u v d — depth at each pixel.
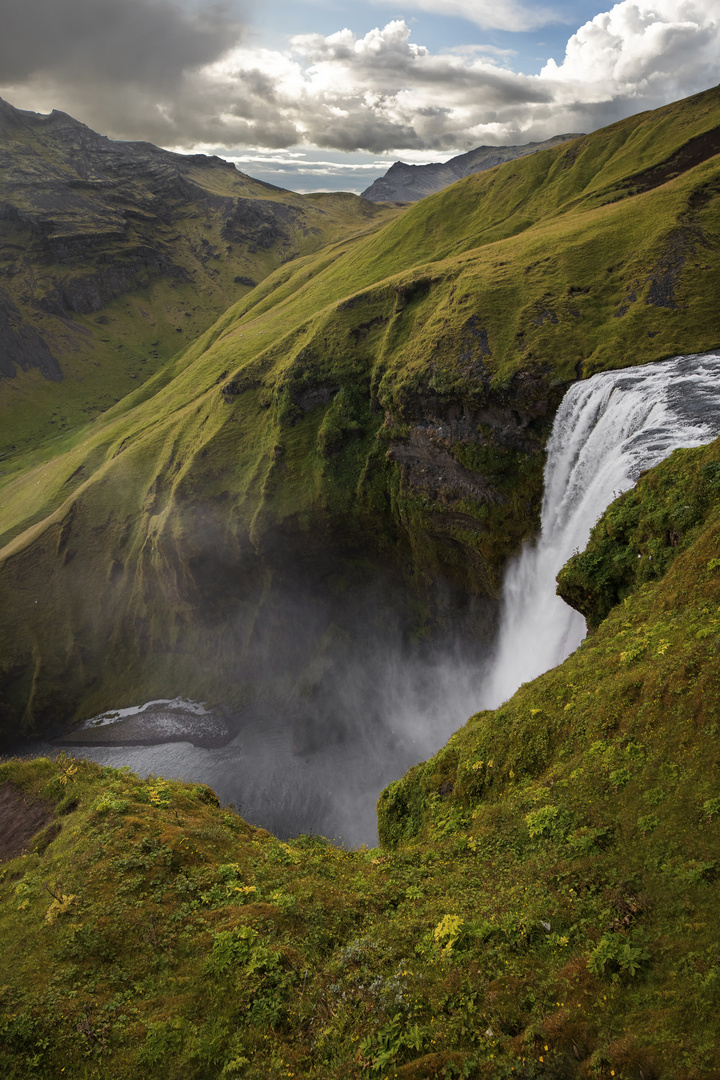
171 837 19.00
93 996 14.28
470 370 64.31
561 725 19.50
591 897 13.30
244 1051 12.53
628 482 37.72
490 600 69.06
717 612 18.30
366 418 82.12
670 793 14.48
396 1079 10.77
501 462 62.47
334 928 15.60
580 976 11.38
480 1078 10.31
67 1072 12.74
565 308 65.06
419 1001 12.45
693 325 56.41
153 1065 12.59
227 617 92.00
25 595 105.12
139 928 15.90
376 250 134.50
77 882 17.53
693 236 64.31
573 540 45.50
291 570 85.88
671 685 16.58
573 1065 9.88
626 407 47.09
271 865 18.59
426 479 71.50
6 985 14.77
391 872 17.70
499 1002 11.64
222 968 14.46
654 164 96.19
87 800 21.39
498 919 13.90
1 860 20.06
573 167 114.62
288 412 86.94
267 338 122.50
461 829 19.72
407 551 79.31
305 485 83.69
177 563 89.62
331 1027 12.55
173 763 82.00
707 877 12.09
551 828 16.00
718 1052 8.95
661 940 11.42
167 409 123.00
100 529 106.12
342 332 88.06
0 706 97.50
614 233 72.31
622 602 25.42
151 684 97.69
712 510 23.69
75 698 99.94
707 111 101.25
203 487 90.56
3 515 139.38
